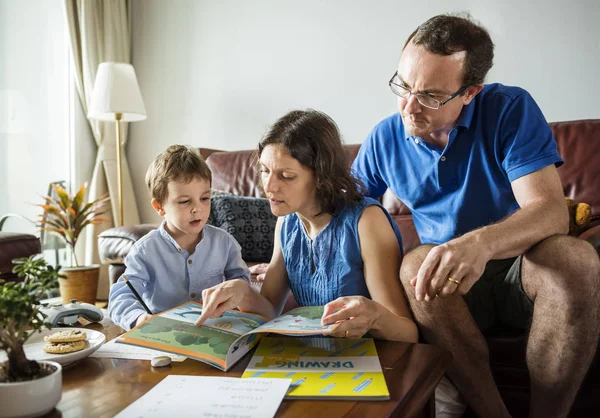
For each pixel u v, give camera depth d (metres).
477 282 1.30
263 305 1.13
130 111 3.14
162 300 1.46
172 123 3.66
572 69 2.57
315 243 1.21
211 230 1.55
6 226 3.19
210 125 3.54
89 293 2.89
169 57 3.64
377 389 0.71
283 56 3.27
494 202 1.39
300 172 1.08
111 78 3.12
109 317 1.28
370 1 3.00
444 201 1.46
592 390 1.36
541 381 1.05
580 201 1.86
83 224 3.01
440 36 1.21
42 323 0.68
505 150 1.32
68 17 3.42
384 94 3.00
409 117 1.28
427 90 1.22
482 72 1.25
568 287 0.98
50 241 3.42
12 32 3.23
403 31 2.93
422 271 0.94
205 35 3.51
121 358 0.88
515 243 1.03
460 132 1.37
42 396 0.64
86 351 0.84
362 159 1.63
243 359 0.87
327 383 0.74
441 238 1.48
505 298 1.26
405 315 1.08
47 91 3.49
